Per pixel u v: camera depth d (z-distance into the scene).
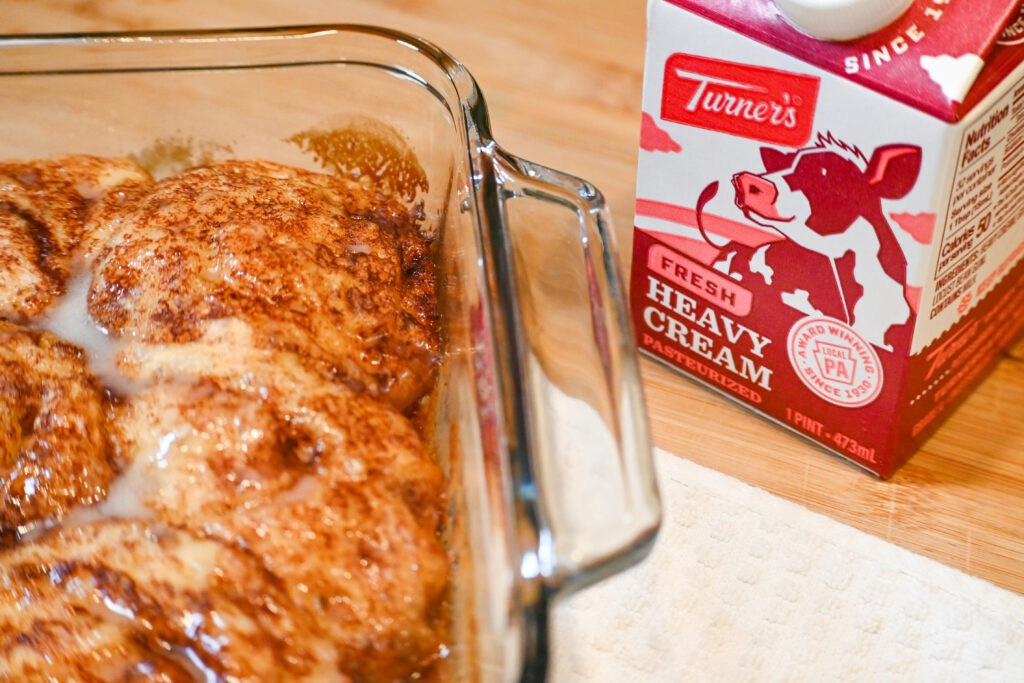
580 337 0.35
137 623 0.33
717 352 0.41
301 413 0.34
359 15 0.52
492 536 0.32
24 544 0.34
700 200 0.39
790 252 0.38
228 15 0.53
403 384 0.37
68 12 0.53
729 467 0.41
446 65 0.39
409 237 0.40
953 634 0.37
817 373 0.39
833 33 0.34
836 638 0.37
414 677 0.33
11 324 0.37
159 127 0.42
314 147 0.42
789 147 0.36
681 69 0.37
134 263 0.37
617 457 0.32
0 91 0.41
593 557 0.31
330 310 0.36
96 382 0.36
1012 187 0.37
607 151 0.48
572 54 0.51
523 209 0.37
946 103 0.33
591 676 0.37
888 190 0.35
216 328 0.35
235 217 0.37
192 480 0.34
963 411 0.42
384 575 0.33
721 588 0.38
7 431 0.35
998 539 0.39
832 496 0.40
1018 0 0.34
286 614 0.33
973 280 0.38
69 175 0.41
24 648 0.32
